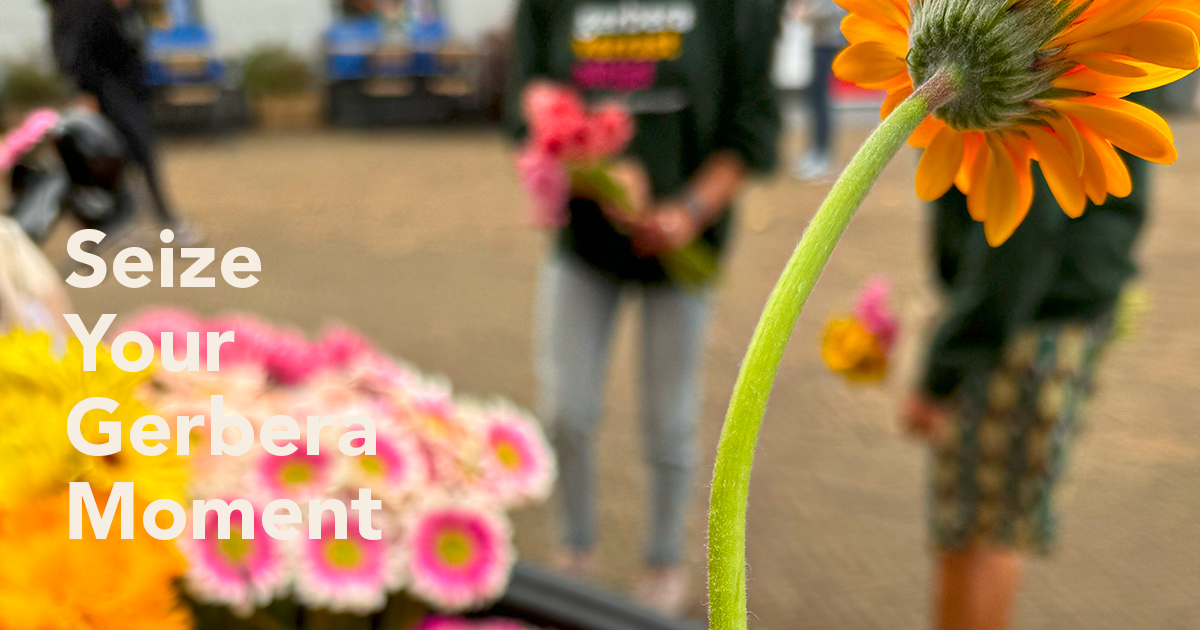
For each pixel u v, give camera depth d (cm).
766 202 723
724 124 207
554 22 212
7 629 49
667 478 229
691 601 240
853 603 247
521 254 616
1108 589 254
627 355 424
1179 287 516
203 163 1003
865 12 41
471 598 85
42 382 52
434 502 87
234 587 78
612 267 213
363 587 82
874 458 325
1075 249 133
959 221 140
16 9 1202
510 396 379
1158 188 769
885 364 160
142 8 618
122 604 51
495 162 1005
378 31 1307
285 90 1309
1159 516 290
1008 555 148
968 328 137
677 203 203
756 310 469
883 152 35
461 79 1302
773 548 269
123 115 601
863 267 534
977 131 39
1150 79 36
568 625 84
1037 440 140
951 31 37
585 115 202
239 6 1357
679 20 199
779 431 342
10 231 85
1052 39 36
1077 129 38
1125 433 344
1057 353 138
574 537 236
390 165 986
